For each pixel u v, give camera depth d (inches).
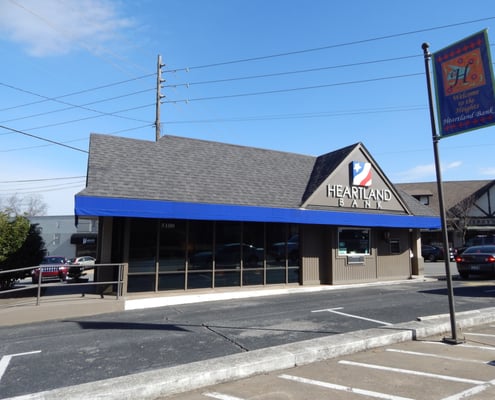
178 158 539.8
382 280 637.3
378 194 629.9
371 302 437.1
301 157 698.2
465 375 202.1
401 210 655.1
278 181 593.6
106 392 168.2
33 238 521.0
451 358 231.8
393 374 204.5
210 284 500.7
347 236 606.5
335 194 584.7
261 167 611.8
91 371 214.7
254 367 206.1
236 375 199.9
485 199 1433.3
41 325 337.1
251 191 536.4
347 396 175.3
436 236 1454.2
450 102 273.0
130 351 251.1
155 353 246.5
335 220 554.6
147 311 390.6
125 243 453.7
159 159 519.8
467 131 259.8
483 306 407.8
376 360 229.5
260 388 187.0
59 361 232.5
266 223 551.2
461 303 427.2
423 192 1528.1
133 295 451.2
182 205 446.9
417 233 714.8
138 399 172.9
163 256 475.2
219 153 595.8
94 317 366.3
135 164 490.6
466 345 261.0
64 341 278.5
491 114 245.1
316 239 587.8
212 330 306.5
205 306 415.2
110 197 413.7
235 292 490.0
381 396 175.0
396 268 660.7
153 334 295.4
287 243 565.6
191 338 282.4
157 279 467.2
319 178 604.4
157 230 474.9
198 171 530.6
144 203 426.9
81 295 449.4
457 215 1402.6
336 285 577.9
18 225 497.7
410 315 362.6
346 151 620.4
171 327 318.0
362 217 579.2
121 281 423.5
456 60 269.4
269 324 326.3
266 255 545.6
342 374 205.5
